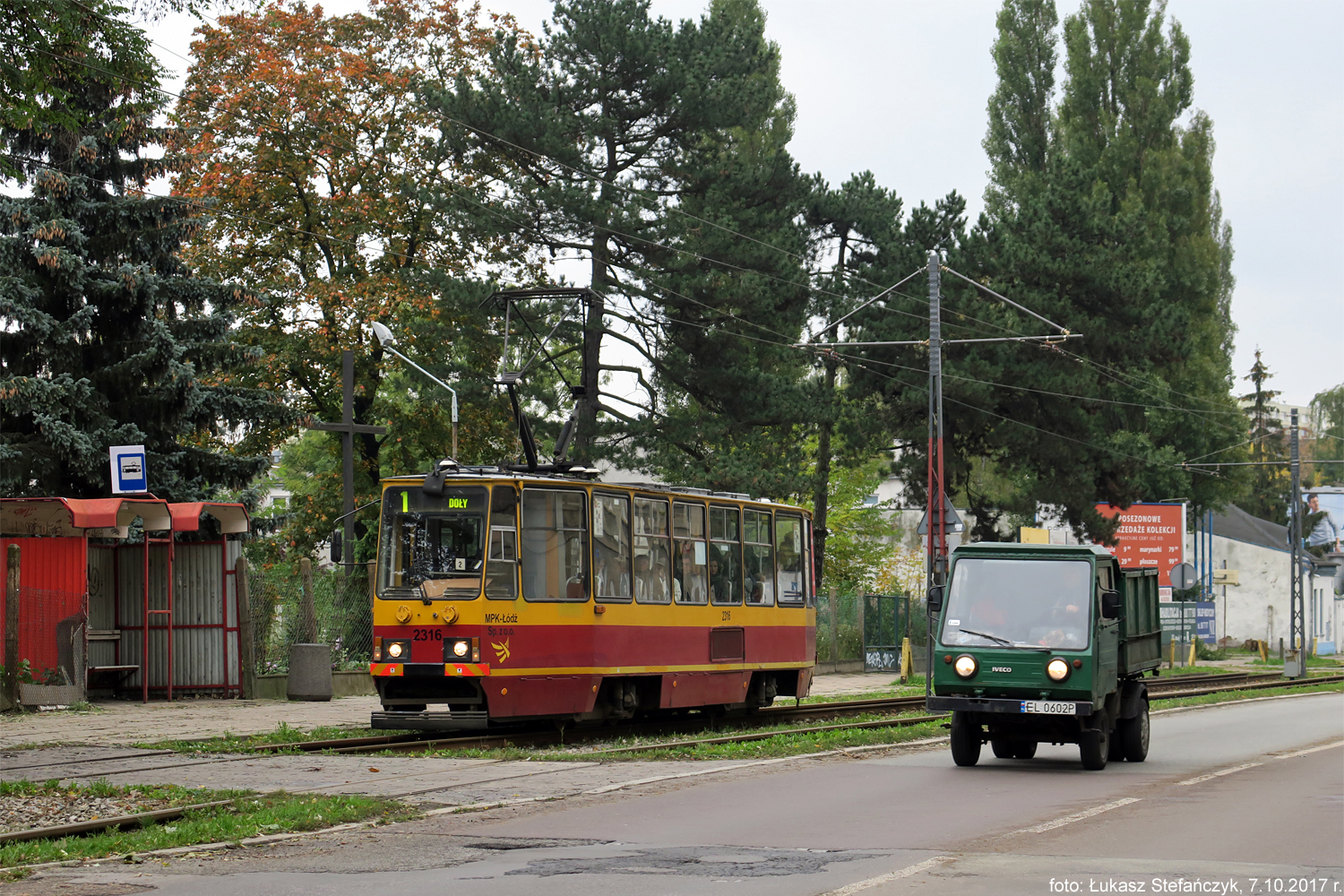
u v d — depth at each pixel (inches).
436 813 487.8
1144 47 2628.0
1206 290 2640.3
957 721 674.8
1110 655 682.8
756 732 824.3
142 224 1211.2
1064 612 667.4
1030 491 2213.3
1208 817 478.0
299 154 1678.2
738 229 1652.3
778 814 491.5
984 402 2028.8
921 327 2036.2
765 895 335.3
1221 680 1707.7
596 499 813.2
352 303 1633.9
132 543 1039.0
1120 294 2095.2
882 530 2493.8
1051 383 2043.6
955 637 676.1
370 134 1700.3
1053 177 2228.1
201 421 1248.2
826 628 1684.3
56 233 1143.0
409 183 1616.6
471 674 741.3
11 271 1148.5
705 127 1668.3
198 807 486.3
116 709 935.0
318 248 1727.4
